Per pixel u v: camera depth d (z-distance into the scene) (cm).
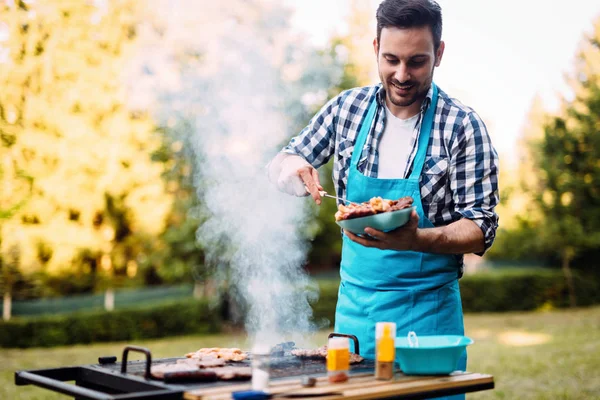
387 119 223
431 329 208
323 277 1295
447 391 169
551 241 1462
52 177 1066
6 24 1045
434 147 213
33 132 1044
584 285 1458
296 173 222
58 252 1090
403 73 201
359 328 216
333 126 236
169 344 958
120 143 1093
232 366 186
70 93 1072
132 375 170
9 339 931
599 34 1502
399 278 211
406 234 181
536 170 1509
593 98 1471
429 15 198
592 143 1464
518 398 514
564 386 557
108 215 1121
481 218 201
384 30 202
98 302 1070
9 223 1037
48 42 1065
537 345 841
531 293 1419
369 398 156
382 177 221
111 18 1090
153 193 1120
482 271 1543
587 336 920
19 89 1041
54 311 1043
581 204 1482
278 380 168
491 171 209
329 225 1255
